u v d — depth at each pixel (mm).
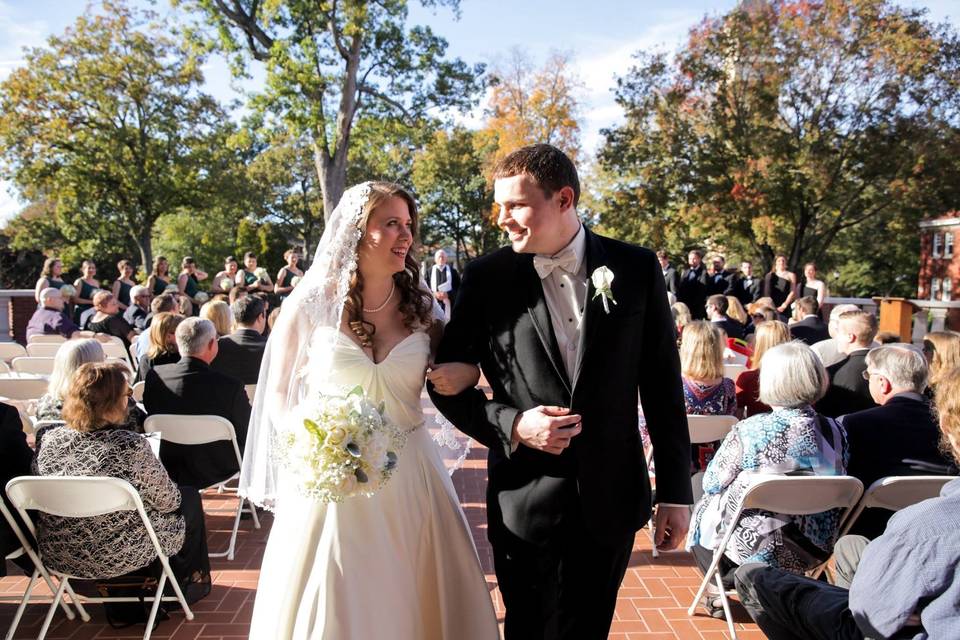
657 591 3734
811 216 27672
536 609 2064
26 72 28250
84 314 8914
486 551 4238
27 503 2857
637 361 2074
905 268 39344
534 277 2082
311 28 20469
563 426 1866
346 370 2273
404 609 2236
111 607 3324
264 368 2508
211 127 31750
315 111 20203
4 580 3836
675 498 2086
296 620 2193
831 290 41688
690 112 27953
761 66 26141
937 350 3988
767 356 3113
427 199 45625
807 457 2975
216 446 4137
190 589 3600
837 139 26375
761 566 2541
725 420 4043
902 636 1729
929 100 25297
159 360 5047
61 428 3008
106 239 36469
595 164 39344
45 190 30328
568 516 2014
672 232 31391
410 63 21625
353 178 44875
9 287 36656
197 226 45000
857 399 4188
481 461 6176
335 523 2203
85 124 29609
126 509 2928
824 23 25312
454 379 2104
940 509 1673
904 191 25594
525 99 39844
